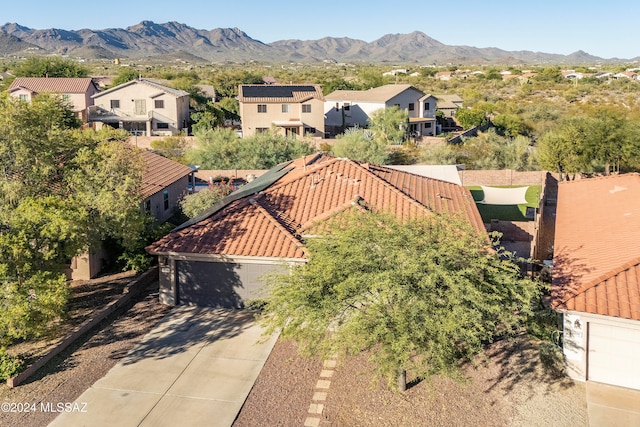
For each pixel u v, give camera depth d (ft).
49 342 62.75
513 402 51.78
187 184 125.39
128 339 64.90
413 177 102.06
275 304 52.49
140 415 50.55
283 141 167.22
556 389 53.83
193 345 63.52
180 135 218.79
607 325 53.93
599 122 147.64
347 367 57.88
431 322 46.21
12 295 53.78
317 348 51.37
